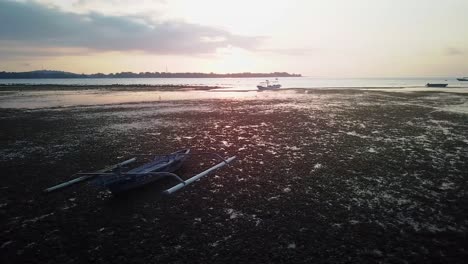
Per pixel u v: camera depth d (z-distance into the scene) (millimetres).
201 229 8141
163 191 10648
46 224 8547
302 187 10859
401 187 10750
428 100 41656
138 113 30062
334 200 9758
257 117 26891
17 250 7309
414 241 7391
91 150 16094
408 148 15859
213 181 11664
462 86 85188
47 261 6867
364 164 13305
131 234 7949
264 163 13695
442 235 7656
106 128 22125
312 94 55844
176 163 12953
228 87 92062
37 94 58031
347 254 6891
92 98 49125
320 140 17812
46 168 13258
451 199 9727
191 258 6863
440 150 15406
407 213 8836
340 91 63625
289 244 7340
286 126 22344
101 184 10039
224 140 18219
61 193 10695
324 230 7945
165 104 38844
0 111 31422
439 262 6578
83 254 7113
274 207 9336
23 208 9555
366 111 30344
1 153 15523
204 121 25016
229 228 8164
